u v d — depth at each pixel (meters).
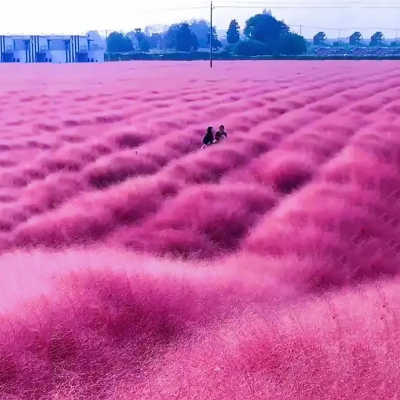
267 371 5.06
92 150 28.89
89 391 5.76
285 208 18.44
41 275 9.29
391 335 5.53
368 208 17.89
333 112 39.00
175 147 28.89
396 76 65.62
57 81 72.81
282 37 145.25
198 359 5.67
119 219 18.39
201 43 179.00
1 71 96.62
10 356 6.32
